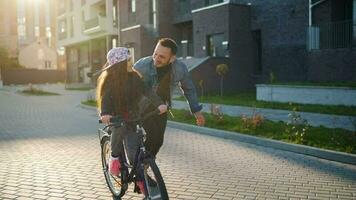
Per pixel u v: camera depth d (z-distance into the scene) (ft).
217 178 19.88
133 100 14.01
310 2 64.49
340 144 26.48
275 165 22.88
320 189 18.24
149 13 103.96
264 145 29.04
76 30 156.15
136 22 110.01
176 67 16.12
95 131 36.04
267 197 16.99
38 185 18.52
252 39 78.07
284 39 71.61
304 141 27.73
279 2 72.13
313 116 41.39
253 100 59.88
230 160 24.06
